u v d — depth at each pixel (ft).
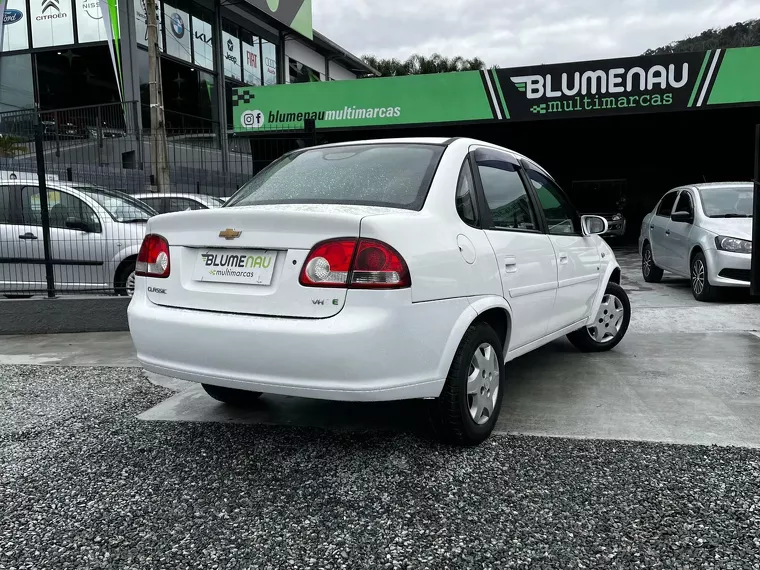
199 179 26.37
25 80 63.52
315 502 8.97
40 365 17.61
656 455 10.32
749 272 24.64
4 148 25.32
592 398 13.38
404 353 9.15
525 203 13.34
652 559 7.39
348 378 8.91
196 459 10.58
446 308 9.80
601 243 17.22
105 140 26.89
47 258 23.27
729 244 24.94
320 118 54.85
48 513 8.79
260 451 10.85
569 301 14.66
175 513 8.74
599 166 76.95
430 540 7.91
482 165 12.19
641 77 48.44
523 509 8.63
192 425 12.25
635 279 35.24
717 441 10.87
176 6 67.41
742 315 22.93
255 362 9.39
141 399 14.07
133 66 60.75
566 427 11.69
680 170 75.36
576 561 7.39
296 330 9.01
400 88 53.16
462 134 67.56
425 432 11.57
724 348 17.76
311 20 93.45
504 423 11.97
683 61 47.52
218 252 10.03
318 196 11.03
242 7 77.20
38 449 11.15
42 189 22.99
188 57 69.62
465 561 7.44
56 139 26.37
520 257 12.12
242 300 9.62
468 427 10.50
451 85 52.26
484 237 11.14
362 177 11.25
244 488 9.46
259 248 9.61
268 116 55.62
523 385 14.43
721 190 29.04
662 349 17.81
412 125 53.42
